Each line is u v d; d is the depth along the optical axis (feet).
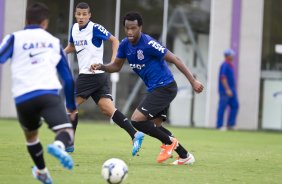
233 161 98.58
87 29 101.35
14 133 140.15
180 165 89.86
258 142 148.15
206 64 211.41
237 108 197.88
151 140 135.13
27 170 79.30
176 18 211.82
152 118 90.58
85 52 101.86
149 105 87.97
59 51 63.26
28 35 62.90
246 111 208.03
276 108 209.26
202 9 210.38
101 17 209.26
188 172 82.33
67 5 210.38
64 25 210.38
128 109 213.05
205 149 120.37
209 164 92.94
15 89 61.52
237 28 207.72
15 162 86.89
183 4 211.20
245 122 208.33
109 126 186.91
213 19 208.54
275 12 208.03
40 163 64.08
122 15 209.26
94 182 70.85
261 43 208.03
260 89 209.97
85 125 188.75
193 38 211.41
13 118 205.36
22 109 61.16
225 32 208.03
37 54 62.18
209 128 203.51
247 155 109.81
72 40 103.76
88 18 101.86
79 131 159.84
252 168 89.92
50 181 64.75
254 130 205.16
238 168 89.30
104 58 207.00
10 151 100.53
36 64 61.82
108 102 101.76
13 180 70.79
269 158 105.50
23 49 62.28
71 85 63.10
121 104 213.05
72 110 64.28
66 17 210.38
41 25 64.08
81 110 212.23
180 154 90.53
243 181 75.92
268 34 208.95
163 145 90.12
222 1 207.82
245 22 207.10
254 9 206.80
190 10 210.79
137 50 86.99
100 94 102.32
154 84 88.33
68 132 60.23
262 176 81.30
